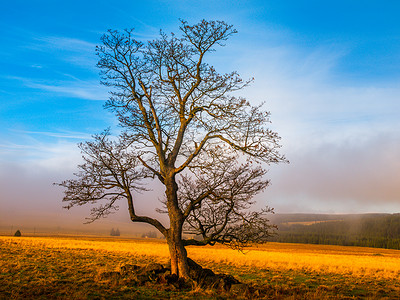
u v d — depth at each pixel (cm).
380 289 2150
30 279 1847
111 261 3288
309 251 9350
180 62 1706
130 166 1717
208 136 1694
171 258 1678
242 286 1595
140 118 1712
